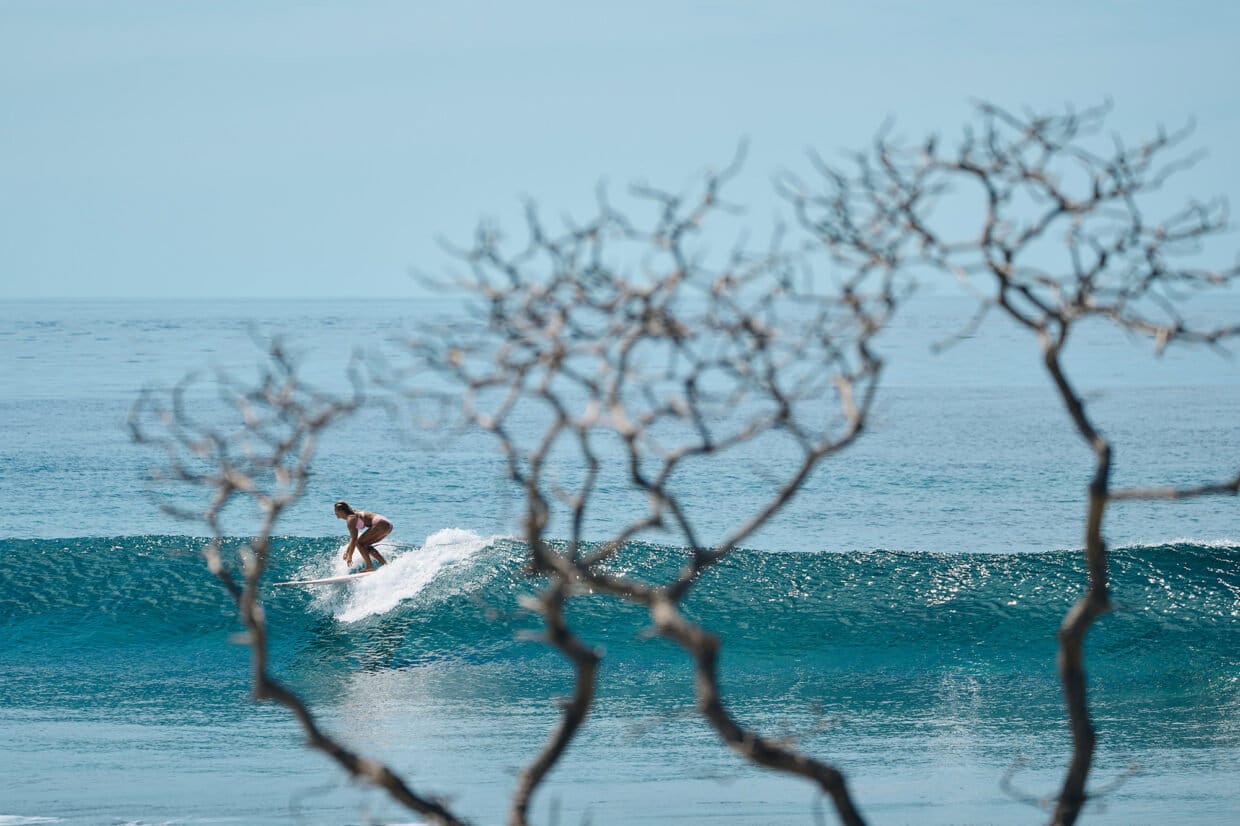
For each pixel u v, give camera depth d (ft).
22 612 217.36
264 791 132.57
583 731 161.27
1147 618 201.77
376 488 356.38
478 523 310.45
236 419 538.88
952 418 544.62
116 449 437.17
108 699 179.42
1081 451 435.12
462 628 209.97
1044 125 65.51
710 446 64.39
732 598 215.92
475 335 60.90
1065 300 66.90
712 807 127.54
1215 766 141.38
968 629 202.69
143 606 219.82
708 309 62.08
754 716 170.09
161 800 128.67
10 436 473.67
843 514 322.75
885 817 124.26
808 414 539.29
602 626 208.74
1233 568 215.10
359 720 167.32
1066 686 74.38
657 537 294.66
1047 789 133.39
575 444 475.31
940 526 306.55
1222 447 437.58
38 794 131.13
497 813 125.49
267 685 65.46
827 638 202.18
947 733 159.63
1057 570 219.00
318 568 235.81
